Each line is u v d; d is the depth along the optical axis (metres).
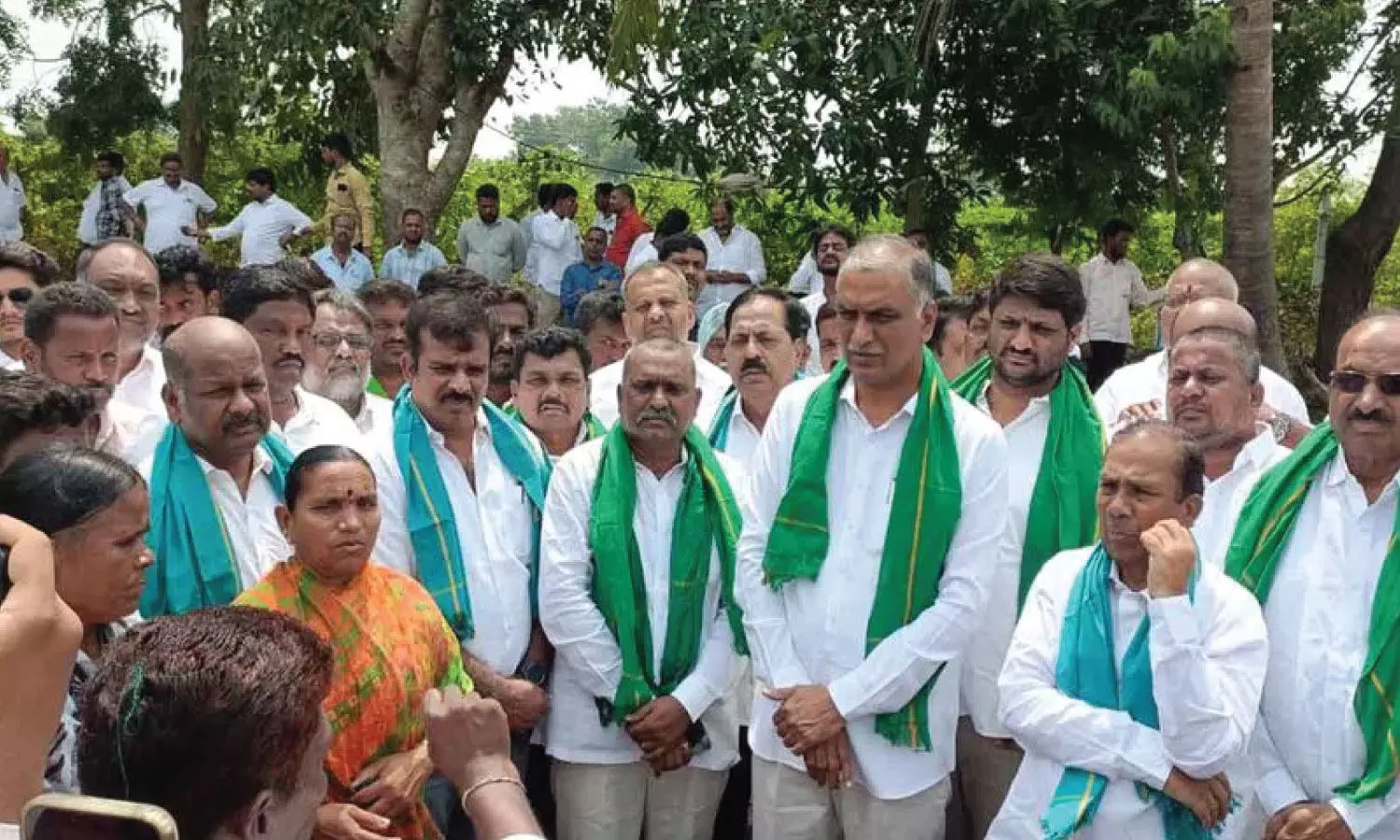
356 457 3.23
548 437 4.71
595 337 6.12
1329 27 11.84
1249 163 9.51
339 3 13.17
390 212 14.37
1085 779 3.16
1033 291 4.07
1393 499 3.41
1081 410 4.14
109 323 3.81
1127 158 12.50
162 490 3.39
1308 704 3.41
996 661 4.02
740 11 12.44
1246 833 3.49
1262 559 3.55
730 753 4.13
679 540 4.03
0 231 14.25
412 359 4.04
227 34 14.05
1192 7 11.20
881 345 3.53
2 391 2.81
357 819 3.00
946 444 3.59
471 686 3.43
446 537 3.90
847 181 12.94
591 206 18.94
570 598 3.94
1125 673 3.18
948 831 4.25
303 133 16.12
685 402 4.04
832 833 3.73
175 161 14.55
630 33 10.15
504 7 14.34
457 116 14.83
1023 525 4.05
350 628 3.15
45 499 2.39
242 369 3.40
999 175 13.16
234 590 3.38
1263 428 4.06
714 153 13.02
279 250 13.90
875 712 3.52
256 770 1.50
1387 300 17.77
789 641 3.69
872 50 12.20
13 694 1.61
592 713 3.97
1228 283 4.96
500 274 13.58
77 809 1.30
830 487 3.70
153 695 1.48
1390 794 3.24
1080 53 12.08
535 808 4.30
